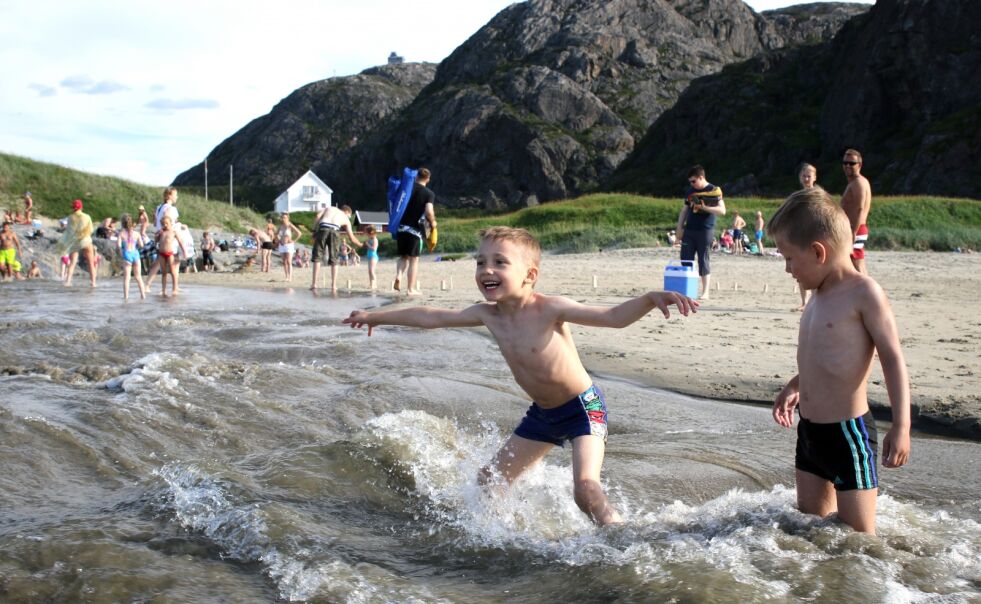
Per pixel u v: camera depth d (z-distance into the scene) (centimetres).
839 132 7725
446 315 412
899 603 252
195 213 3812
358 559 308
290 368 646
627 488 399
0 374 620
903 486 395
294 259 3003
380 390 580
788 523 317
